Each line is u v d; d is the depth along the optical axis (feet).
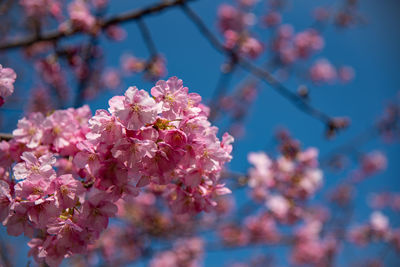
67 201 6.03
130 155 5.63
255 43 18.97
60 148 7.04
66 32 16.71
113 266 25.61
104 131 5.64
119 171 5.76
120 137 5.63
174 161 5.82
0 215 6.07
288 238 27.40
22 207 5.85
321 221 32.14
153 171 5.90
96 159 6.00
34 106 25.86
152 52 16.94
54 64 20.04
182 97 5.98
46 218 5.97
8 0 17.43
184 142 5.80
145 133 5.67
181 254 28.17
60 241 6.14
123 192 6.23
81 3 18.02
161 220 25.21
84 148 5.90
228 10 23.34
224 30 23.38
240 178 17.28
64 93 24.94
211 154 6.22
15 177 6.08
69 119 7.13
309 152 18.17
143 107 5.62
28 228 6.23
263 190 19.58
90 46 18.98
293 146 18.29
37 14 18.57
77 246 6.24
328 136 17.29
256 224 25.75
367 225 28.89
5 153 6.91
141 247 25.84
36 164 6.15
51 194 6.07
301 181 17.72
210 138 6.03
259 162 17.84
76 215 6.19
